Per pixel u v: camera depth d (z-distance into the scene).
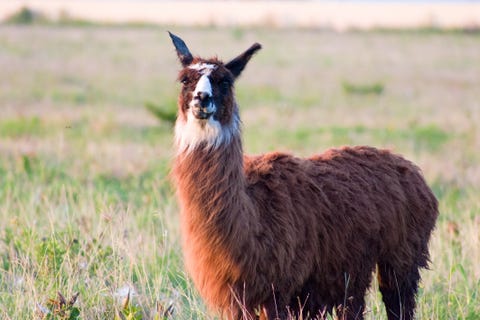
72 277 28.28
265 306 24.41
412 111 95.12
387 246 27.73
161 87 118.38
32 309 25.75
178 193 24.08
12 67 133.12
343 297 26.72
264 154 26.72
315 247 25.23
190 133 23.39
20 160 51.38
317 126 81.31
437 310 28.08
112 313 25.84
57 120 79.56
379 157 28.77
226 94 23.52
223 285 23.64
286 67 151.38
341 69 149.88
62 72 131.00
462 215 41.28
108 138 70.38
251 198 24.16
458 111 93.62
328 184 26.36
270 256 23.86
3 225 34.66
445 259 33.75
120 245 30.08
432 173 55.66
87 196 41.16
